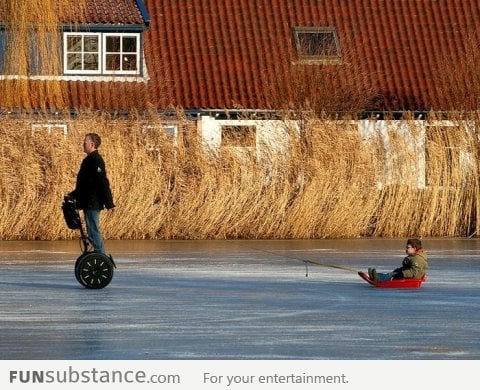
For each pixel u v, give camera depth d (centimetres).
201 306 3556
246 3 9475
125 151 6525
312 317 3316
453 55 9350
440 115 6981
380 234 6781
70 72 8669
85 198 4034
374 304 3616
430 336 2970
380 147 6819
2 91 6800
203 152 6619
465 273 4631
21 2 6781
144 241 6388
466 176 6875
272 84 8706
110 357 2661
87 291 3956
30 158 6391
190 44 9125
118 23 8694
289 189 6656
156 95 8688
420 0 9712
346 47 9212
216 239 6544
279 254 5516
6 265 4909
